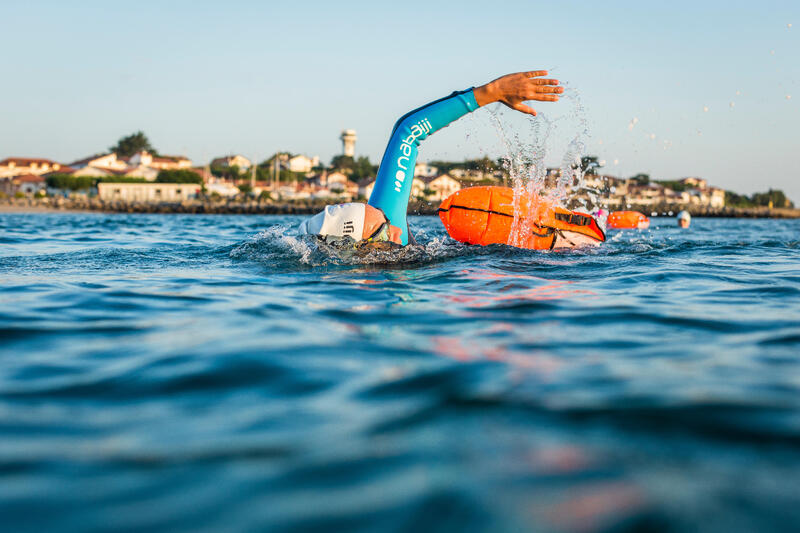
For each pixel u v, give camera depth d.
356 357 2.43
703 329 3.08
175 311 3.41
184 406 1.89
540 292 4.18
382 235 5.60
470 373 2.21
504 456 1.49
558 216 7.04
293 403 1.90
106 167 101.31
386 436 1.62
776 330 3.06
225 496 1.31
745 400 1.89
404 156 5.76
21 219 20.48
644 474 1.39
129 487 1.35
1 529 1.19
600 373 2.22
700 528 1.16
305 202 59.97
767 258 6.80
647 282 4.77
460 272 5.04
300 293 4.01
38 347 2.62
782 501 1.27
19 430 1.69
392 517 1.21
